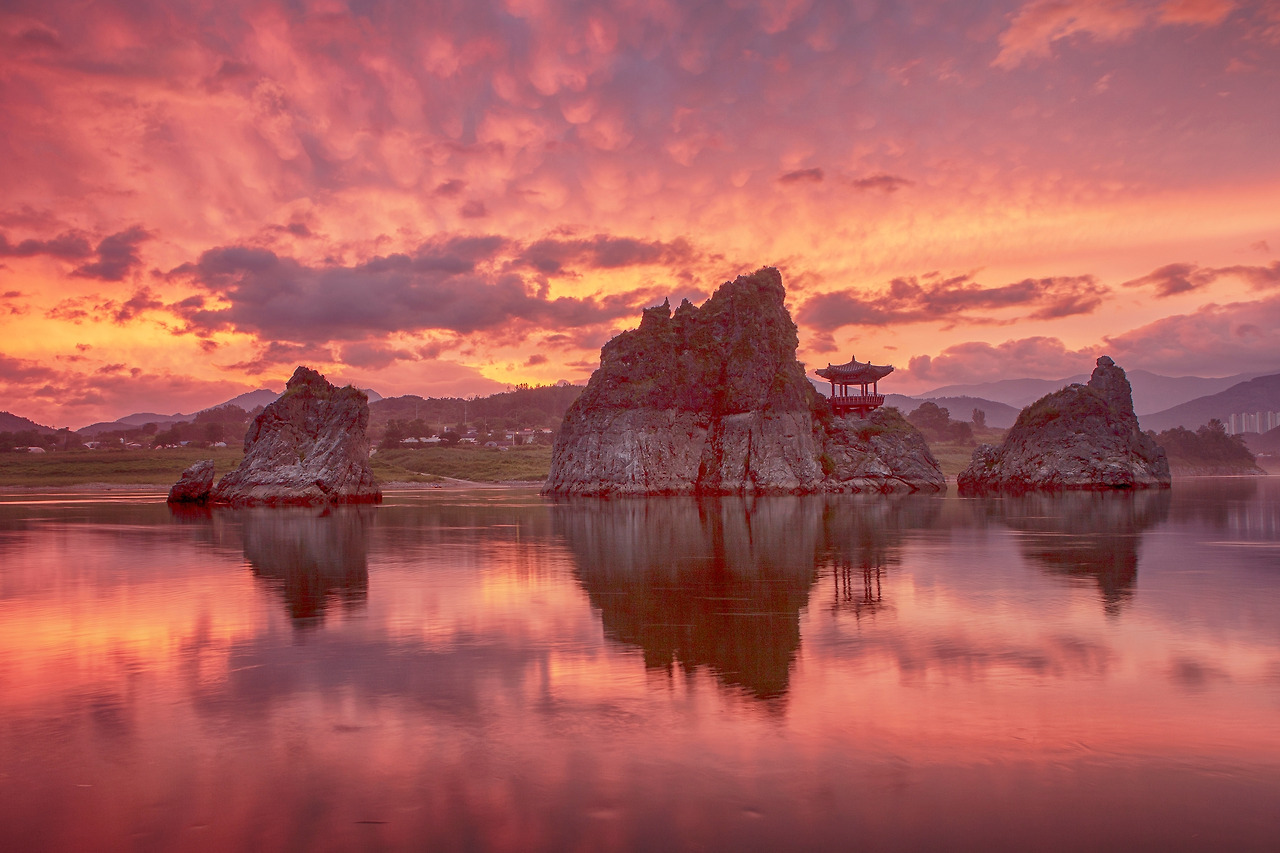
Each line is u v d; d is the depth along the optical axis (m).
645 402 130.62
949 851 10.05
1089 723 14.77
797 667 19.19
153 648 21.83
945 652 20.64
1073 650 20.77
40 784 12.41
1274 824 10.73
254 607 28.17
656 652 20.91
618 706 16.12
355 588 32.62
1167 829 10.62
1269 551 44.34
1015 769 12.62
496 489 165.62
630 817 11.04
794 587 32.12
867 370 154.50
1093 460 134.38
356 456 111.81
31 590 32.56
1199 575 35.00
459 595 30.67
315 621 25.50
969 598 29.16
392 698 16.86
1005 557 42.06
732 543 50.50
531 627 24.33
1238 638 22.12
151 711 16.08
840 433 144.62
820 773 12.49
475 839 10.46
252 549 48.78
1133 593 30.14
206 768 13.01
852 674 18.48
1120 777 12.28
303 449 110.88
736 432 131.88
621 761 13.08
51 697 17.14
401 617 26.11
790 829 10.65
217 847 10.34
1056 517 72.12
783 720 15.08
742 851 10.06
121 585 33.84
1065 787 11.94
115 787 12.27
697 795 11.73
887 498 112.88
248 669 19.44
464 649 21.41
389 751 13.68
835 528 61.44
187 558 44.03
